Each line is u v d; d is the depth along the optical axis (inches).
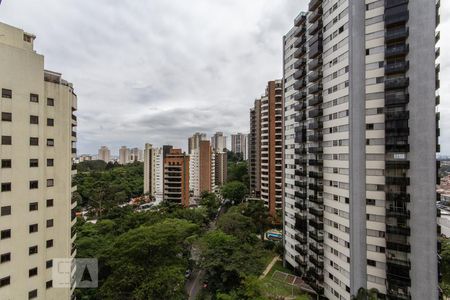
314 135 1467.8
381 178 1119.6
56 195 1008.9
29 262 912.9
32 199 924.0
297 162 1695.4
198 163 4355.3
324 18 1413.6
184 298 1368.1
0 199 842.8
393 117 1075.9
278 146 2768.2
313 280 1451.8
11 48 871.1
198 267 1718.8
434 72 1015.6
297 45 1738.4
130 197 4126.5
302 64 1672.0
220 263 1430.9
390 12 1077.1
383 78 1117.1
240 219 2186.3
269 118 2834.6
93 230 1843.0
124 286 1193.4
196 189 4360.2
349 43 1199.6
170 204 3016.7
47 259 976.3
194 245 1732.3
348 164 1227.2
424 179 1019.3
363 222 1151.6
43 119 959.0
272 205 2770.7
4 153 852.6
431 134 1012.5
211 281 1491.1
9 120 864.9
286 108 1931.6
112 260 1307.8
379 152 1125.7
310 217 1530.5
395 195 1067.9
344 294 1245.7
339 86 1291.8
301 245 1626.5
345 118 1253.1
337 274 1299.2
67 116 1050.7
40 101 948.0
